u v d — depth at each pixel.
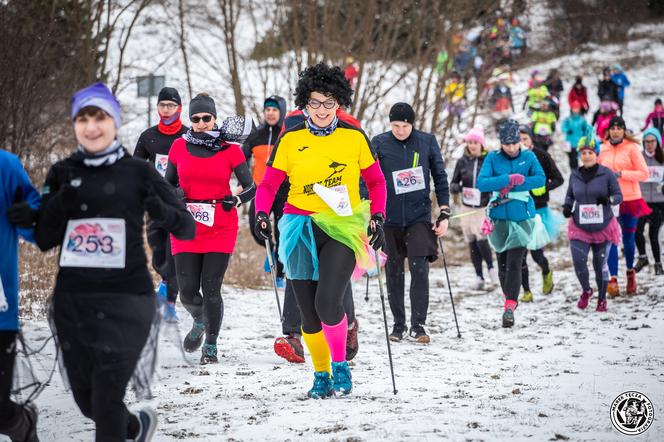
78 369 4.88
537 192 13.23
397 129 10.03
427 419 6.10
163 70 25.39
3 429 4.98
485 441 5.53
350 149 6.82
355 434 5.71
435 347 9.80
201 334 8.86
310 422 6.07
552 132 27.03
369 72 22.09
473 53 23.41
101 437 4.75
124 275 4.88
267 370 8.20
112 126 4.98
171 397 7.05
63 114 16.66
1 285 4.93
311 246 6.72
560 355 9.11
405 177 10.08
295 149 6.84
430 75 22.70
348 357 8.22
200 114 8.54
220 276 8.54
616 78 31.48
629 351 9.23
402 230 10.20
